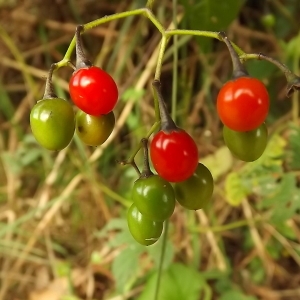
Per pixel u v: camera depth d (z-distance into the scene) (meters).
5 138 0.30
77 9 0.29
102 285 0.25
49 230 0.27
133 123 0.26
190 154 0.11
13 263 0.27
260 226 0.25
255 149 0.12
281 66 0.11
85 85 0.11
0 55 0.30
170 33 0.12
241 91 0.10
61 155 0.27
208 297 0.21
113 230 0.26
